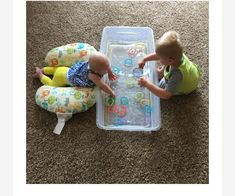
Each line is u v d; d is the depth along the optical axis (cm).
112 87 179
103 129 165
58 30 191
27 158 159
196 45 187
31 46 187
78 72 170
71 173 156
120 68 185
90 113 170
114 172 156
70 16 195
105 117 172
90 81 170
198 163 157
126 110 174
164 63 155
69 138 164
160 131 165
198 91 175
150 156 159
